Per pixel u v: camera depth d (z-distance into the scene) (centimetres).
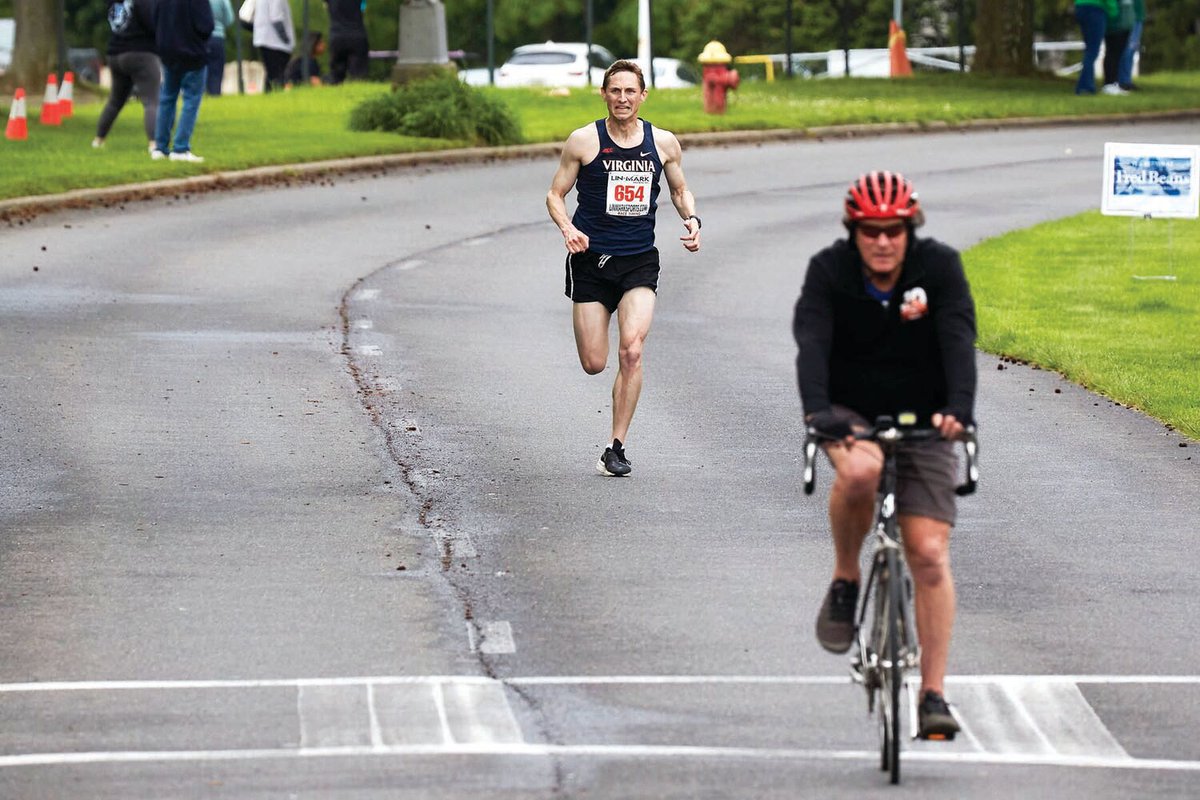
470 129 8931
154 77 7800
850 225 1930
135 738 2017
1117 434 3609
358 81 12644
